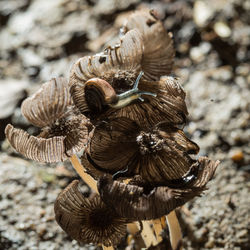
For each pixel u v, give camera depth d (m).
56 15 0.44
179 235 0.29
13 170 0.35
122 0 0.44
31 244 0.32
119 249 0.32
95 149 0.27
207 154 0.35
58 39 0.42
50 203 0.34
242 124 0.36
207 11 0.43
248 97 0.37
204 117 0.37
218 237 0.32
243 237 0.32
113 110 0.28
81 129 0.28
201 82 0.38
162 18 0.42
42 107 0.29
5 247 0.32
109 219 0.28
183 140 0.28
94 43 0.41
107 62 0.28
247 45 0.41
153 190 0.26
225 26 0.42
